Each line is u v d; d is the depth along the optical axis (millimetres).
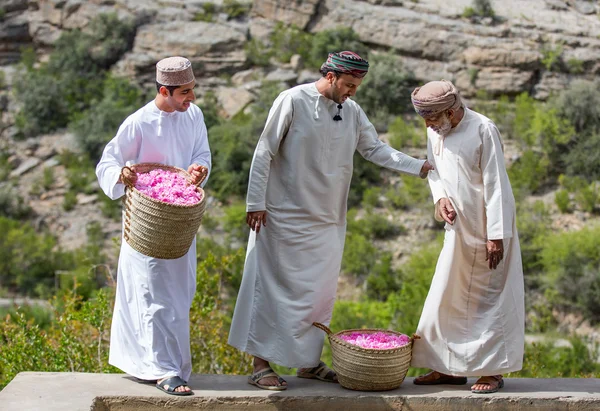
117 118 30438
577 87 28500
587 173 27266
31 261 24734
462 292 4781
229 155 28078
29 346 6938
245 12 33375
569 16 31875
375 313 18844
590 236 22578
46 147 30922
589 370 13695
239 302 4938
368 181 27766
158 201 4277
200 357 7730
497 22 31484
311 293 4832
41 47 34531
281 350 4793
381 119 29781
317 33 32344
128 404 4492
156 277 4613
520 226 24359
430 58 31344
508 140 28828
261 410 4570
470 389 4824
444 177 4750
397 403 4613
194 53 32406
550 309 22078
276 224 4836
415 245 24906
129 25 33250
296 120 4762
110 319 7316
